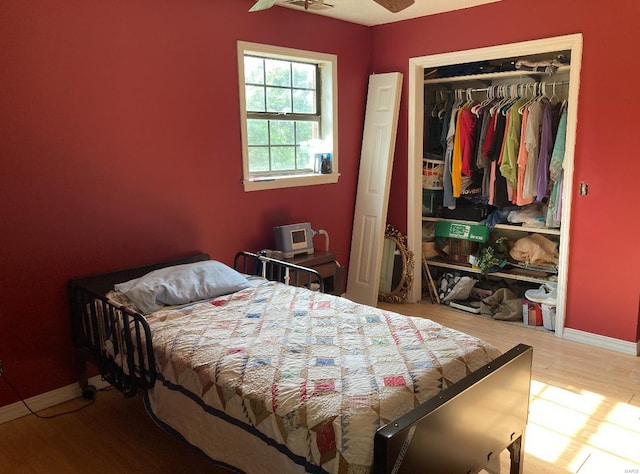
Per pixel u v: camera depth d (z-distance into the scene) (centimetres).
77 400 291
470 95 421
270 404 174
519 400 206
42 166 265
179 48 312
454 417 171
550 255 394
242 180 357
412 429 152
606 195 334
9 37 247
